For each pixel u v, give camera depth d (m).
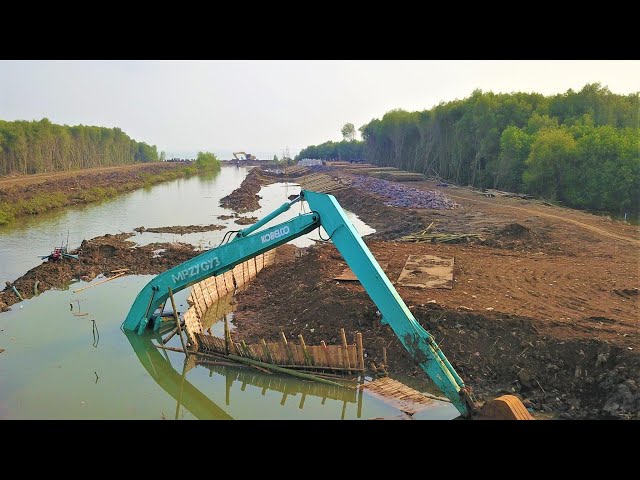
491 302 13.66
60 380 12.36
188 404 11.31
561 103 45.47
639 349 10.41
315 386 11.73
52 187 51.09
